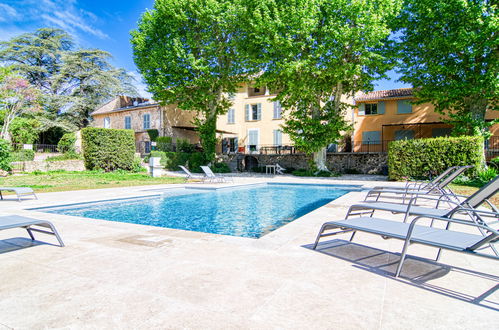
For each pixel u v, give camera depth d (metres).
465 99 15.91
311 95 17.38
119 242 3.74
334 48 14.58
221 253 3.24
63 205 7.35
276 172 24.73
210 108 23.77
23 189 7.93
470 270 2.74
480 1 12.75
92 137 18.03
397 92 24.89
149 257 3.12
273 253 3.23
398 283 2.43
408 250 3.37
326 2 14.91
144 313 1.93
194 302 2.08
